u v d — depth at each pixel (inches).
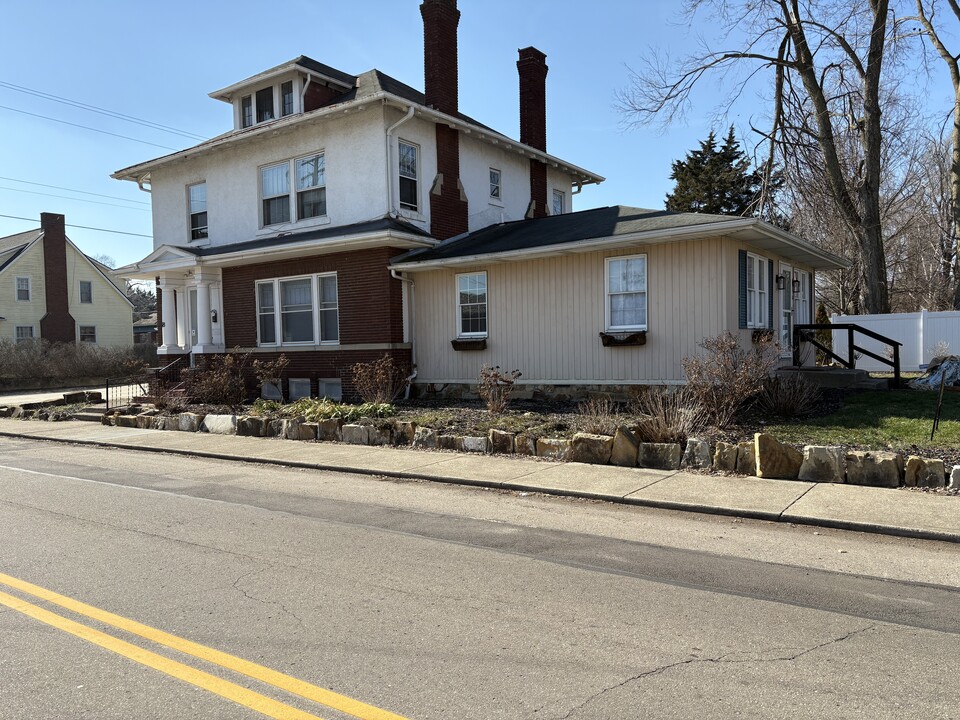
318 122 701.3
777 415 435.8
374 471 391.5
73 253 1669.5
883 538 250.1
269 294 745.6
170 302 827.4
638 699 137.2
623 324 546.9
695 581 208.1
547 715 131.3
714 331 504.7
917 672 148.1
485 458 414.3
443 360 648.4
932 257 1382.9
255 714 132.8
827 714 130.8
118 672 151.1
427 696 139.3
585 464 385.7
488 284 613.9
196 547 247.9
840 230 1138.0
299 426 521.7
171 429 612.4
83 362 1295.5
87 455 497.0
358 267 666.2
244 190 771.4
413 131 692.1
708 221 496.1
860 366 880.9
